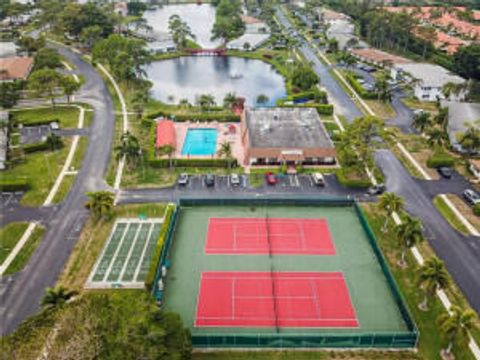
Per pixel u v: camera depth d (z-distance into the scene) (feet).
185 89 587.68
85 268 261.85
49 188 342.23
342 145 373.81
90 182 351.67
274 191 343.05
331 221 307.78
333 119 476.95
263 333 219.41
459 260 271.49
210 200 319.47
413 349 210.79
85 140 419.74
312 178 362.74
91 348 159.43
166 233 279.90
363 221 298.35
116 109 496.64
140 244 282.97
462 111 453.58
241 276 257.34
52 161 380.99
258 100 522.06
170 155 374.43
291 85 568.82
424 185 353.92
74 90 503.20
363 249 280.31
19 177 355.15
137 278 254.27
